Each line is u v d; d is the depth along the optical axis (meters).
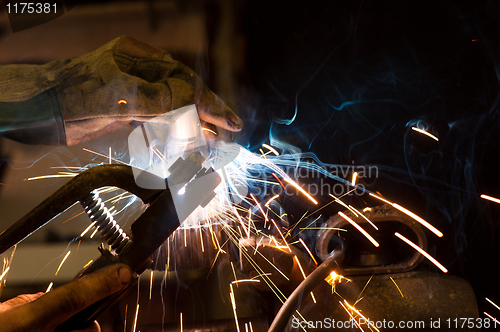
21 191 1.05
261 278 0.71
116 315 0.75
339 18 0.96
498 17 0.85
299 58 1.00
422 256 0.69
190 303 0.84
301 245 0.77
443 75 0.90
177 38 1.10
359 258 0.72
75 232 0.99
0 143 1.05
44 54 1.12
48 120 0.70
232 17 1.06
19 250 0.96
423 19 0.91
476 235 0.85
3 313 0.47
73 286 0.48
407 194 0.88
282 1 0.99
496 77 0.86
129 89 0.68
